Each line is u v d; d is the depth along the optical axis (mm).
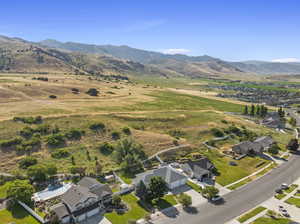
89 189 55938
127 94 184875
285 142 106875
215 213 53562
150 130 104375
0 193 57406
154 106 149625
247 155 89250
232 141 102625
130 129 98875
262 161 84875
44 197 56250
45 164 70375
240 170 77312
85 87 179375
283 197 61094
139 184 58938
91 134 90875
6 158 70625
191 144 94812
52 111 107062
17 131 83312
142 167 74688
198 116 128250
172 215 52500
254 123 138250
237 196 61406
